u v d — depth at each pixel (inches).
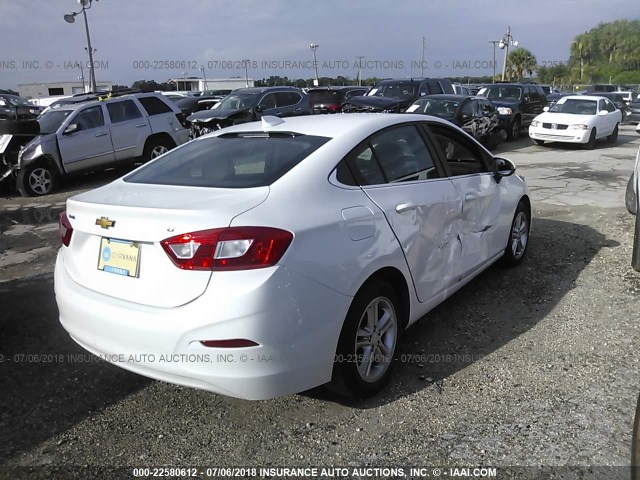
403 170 145.4
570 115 632.4
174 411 127.8
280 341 104.0
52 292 204.4
